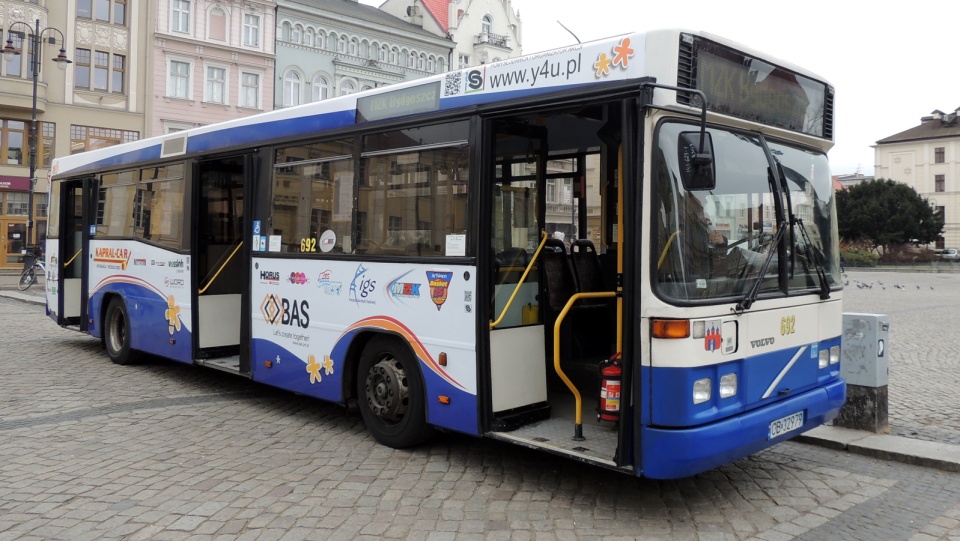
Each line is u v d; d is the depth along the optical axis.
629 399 4.76
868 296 26.89
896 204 66.81
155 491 5.36
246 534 4.62
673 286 4.63
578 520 4.91
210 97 40.72
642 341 4.66
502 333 5.74
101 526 4.71
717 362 4.75
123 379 9.49
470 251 5.66
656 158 4.67
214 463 6.05
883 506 5.25
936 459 6.09
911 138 86.00
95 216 10.99
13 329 14.32
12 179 35.31
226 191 9.02
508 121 5.89
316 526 4.75
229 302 8.99
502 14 55.50
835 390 5.76
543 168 6.15
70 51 36.19
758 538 4.66
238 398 8.52
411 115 6.24
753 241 5.15
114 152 10.52
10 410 7.73
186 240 8.78
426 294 6.00
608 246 6.89
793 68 5.62
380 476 5.76
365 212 6.61
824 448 6.66
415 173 6.16
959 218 83.00
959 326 16.17
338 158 6.92
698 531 4.76
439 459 6.21
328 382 6.96
